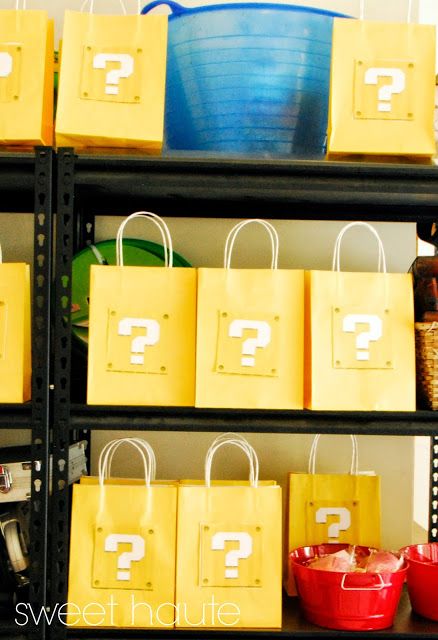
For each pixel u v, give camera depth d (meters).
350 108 1.18
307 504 1.33
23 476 1.20
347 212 1.46
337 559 1.21
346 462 1.51
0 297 1.16
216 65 1.22
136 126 1.17
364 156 1.21
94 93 1.17
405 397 1.18
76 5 1.51
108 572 1.15
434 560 1.34
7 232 1.52
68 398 1.14
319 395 1.16
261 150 1.24
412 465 1.52
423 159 1.22
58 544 1.15
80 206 1.44
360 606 1.15
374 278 1.20
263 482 1.27
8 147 1.19
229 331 1.17
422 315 1.25
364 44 1.19
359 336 1.18
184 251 1.52
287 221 1.53
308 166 1.17
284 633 1.15
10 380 1.15
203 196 1.30
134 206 1.44
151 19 1.18
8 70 1.17
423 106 1.19
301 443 1.51
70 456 1.28
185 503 1.17
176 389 1.17
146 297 1.17
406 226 1.54
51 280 1.17
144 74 1.17
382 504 1.51
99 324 1.17
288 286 1.18
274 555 1.17
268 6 1.21
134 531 1.16
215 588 1.16
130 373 1.16
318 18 1.23
